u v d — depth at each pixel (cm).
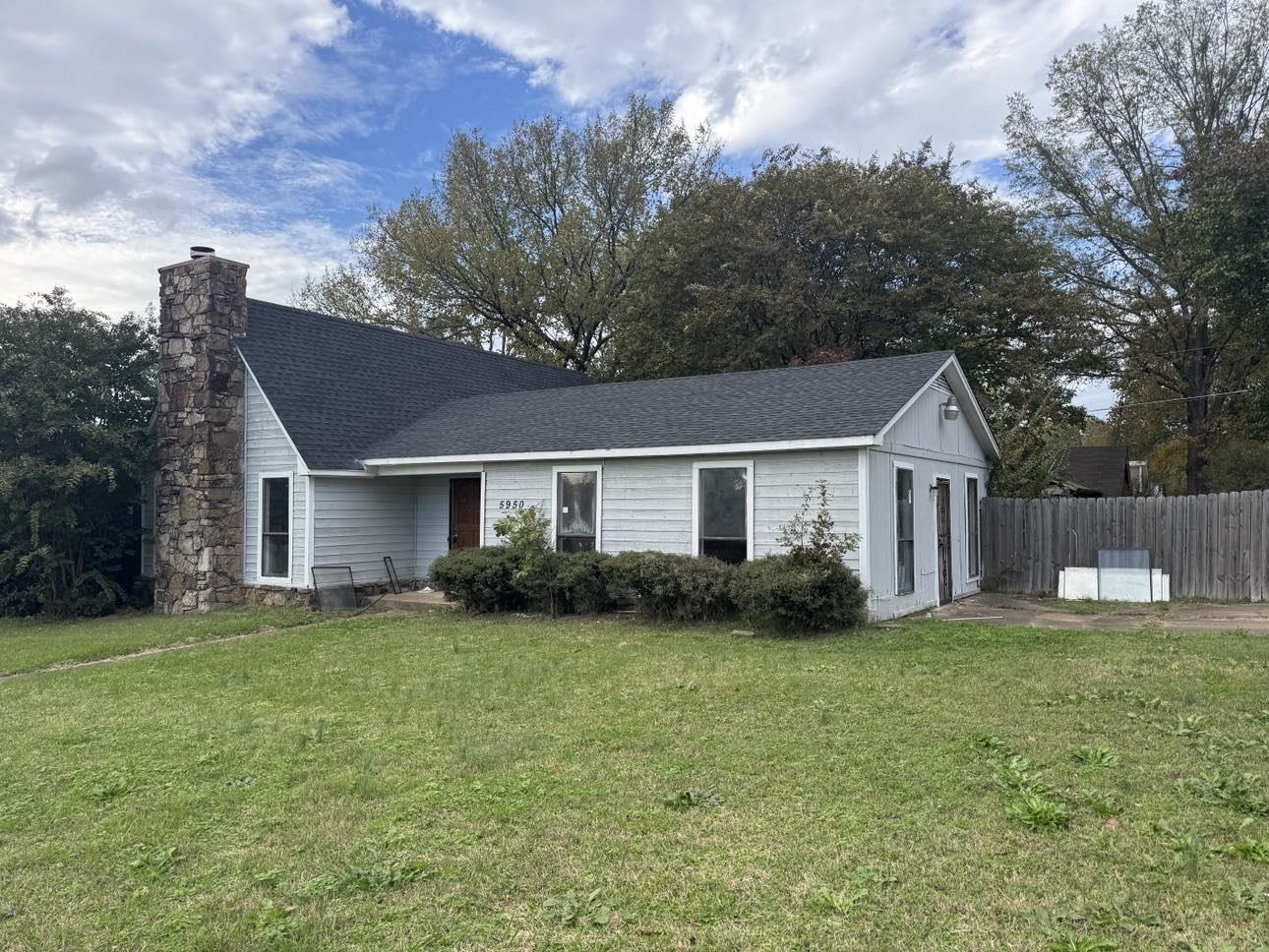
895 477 1180
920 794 460
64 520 1480
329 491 1488
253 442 1541
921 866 373
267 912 355
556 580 1222
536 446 1352
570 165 3356
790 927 327
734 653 897
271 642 1105
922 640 950
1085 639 938
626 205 3328
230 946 329
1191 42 2578
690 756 541
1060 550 1526
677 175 3338
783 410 1225
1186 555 1418
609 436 1312
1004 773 483
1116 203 2756
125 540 1661
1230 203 1895
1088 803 436
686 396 1434
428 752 569
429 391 1848
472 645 1009
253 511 1538
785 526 1129
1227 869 359
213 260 1525
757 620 1049
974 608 1300
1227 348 2642
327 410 1570
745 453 1175
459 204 3325
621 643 982
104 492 1591
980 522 1600
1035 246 2661
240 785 516
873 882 361
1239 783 455
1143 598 1359
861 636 984
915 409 1266
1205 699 641
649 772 513
